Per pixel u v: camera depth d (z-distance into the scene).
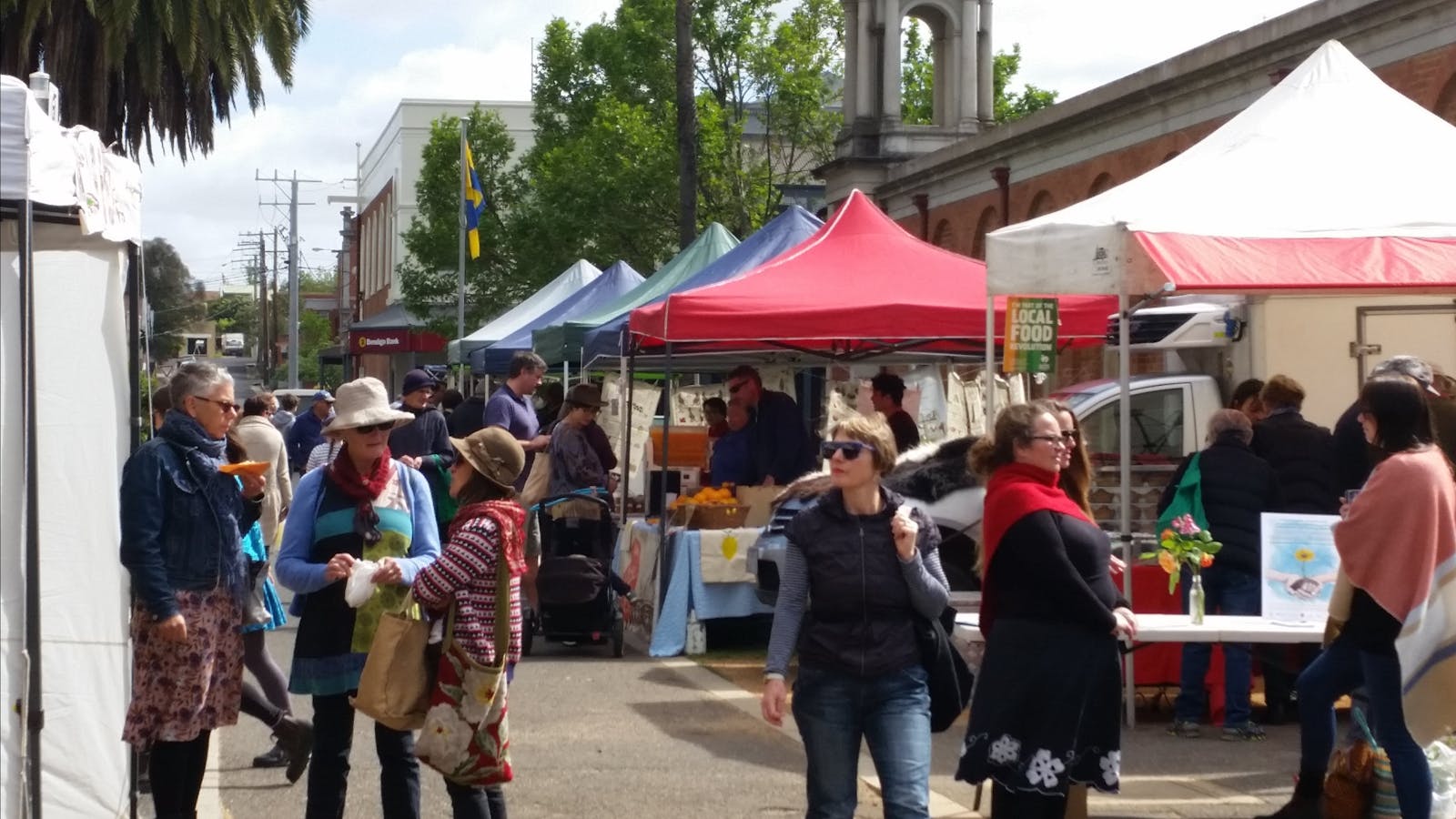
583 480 13.02
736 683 11.35
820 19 46.38
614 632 12.59
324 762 6.35
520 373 13.61
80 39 25.89
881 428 5.65
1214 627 7.96
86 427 6.72
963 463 11.15
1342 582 6.61
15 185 5.42
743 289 12.73
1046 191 34.59
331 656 6.30
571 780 8.34
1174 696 10.95
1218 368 15.19
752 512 13.02
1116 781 5.80
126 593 6.75
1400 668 6.40
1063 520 5.77
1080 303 14.76
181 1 25.95
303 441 21.22
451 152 46.91
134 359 6.99
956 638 8.15
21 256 5.52
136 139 27.77
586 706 10.46
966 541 11.01
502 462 6.06
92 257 6.74
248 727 9.96
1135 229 9.45
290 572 6.22
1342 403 14.80
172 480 6.30
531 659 12.55
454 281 47.44
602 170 41.66
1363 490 6.43
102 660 6.69
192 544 6.36
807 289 12.81
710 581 12.74
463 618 5.93
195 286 85.25
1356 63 11.39
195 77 27.56
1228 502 9.55
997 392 17.23
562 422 13.26
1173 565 8.11
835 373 18.70
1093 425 14.02
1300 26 24.72
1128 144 30.88
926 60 61.91
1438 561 6.25
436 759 5.88
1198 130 28.41
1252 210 9.88
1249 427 9.75
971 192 38.41
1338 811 7.04
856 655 5.51
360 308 96.00
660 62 44.56
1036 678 5.71
